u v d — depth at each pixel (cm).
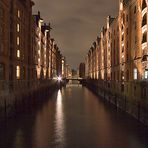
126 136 4109
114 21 8294
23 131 4403
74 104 8106
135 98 5350
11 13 5950
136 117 5159
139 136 4088
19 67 6569
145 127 4541
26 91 7200
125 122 5075
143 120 4681
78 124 5012
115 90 7862
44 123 5075
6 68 5444
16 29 6275
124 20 6600
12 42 5978
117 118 5550
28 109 6894
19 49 6612
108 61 9694
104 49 11069
